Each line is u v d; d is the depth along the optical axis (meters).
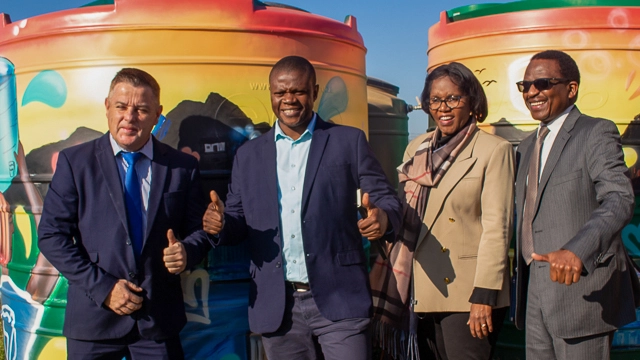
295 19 3.10
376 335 2.90
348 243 2.50
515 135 3.55
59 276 3.07
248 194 2.53
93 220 2.38
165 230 2.44
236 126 2.96
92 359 2.38
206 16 2.90
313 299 2.45
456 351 2.61
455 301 2.58
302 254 2.46
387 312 2.77
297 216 2.46
